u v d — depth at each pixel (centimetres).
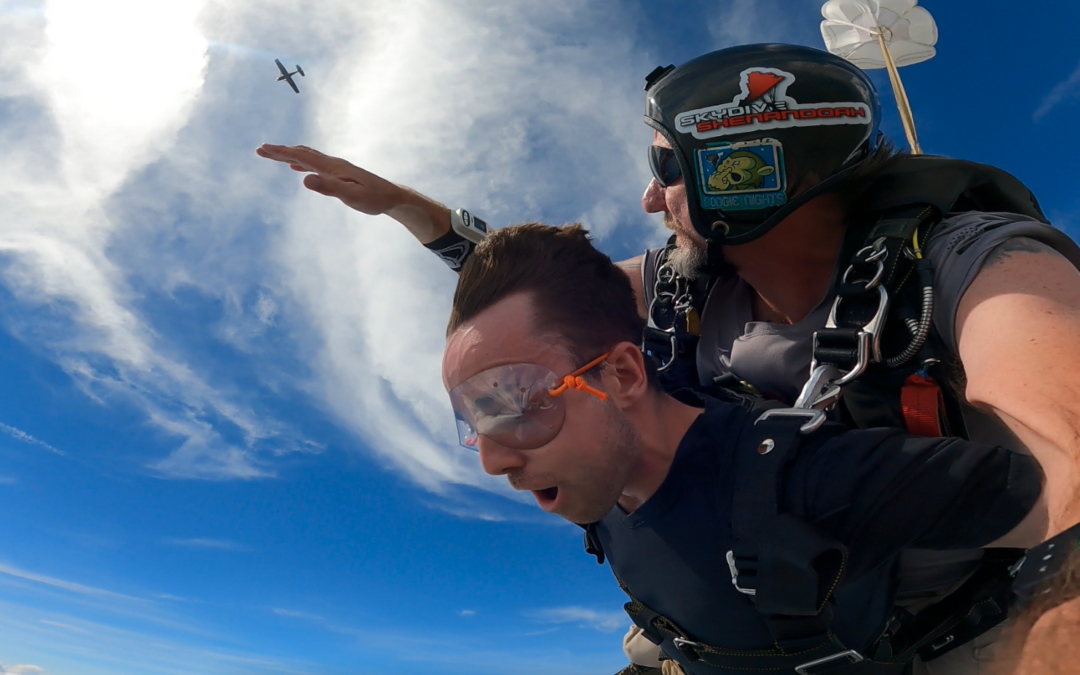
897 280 72
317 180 110
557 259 71
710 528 67
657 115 87
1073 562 32
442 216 114
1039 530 55
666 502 69
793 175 80
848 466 62
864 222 78
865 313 73
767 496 62
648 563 73
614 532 76
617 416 68
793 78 79
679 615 73
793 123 79
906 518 60
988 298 63
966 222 72
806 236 83
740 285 98
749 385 91
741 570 62
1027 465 58
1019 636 32
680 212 91
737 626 69
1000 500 57
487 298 70
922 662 86
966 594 77
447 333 74
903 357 72
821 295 86
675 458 70
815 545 59
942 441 63
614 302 72
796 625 64
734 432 69
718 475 68
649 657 116
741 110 80
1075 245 69
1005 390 51
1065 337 53
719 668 74
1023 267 64
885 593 71
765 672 71
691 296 99
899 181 77
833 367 73
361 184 112
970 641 81
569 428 66
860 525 61
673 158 89
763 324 90
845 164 80
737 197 83
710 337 100
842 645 66
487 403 68
